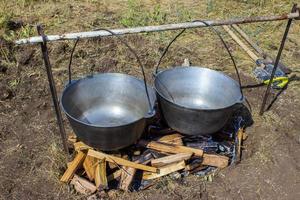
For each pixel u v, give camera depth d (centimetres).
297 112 374
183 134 309
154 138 308
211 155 299
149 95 290
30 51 414
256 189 289
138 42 455
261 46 477
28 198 274
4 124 337
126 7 549
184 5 564
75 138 301
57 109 278
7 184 283
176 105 274
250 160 312
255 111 368
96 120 300
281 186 294
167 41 464
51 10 517
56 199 273
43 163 299
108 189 278
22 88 380
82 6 541
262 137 337
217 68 430
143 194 277
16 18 492
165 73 310
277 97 392
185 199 278
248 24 518
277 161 314
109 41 448
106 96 305
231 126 338
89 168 281
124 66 422
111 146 269
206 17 532
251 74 423
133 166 283
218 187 288
